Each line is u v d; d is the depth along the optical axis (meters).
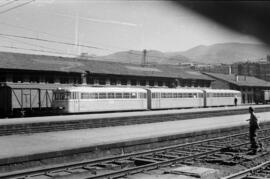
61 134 18.67
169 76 52.06
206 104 48.06
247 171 10.41
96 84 42.44
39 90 32.25
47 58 41.84
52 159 11.99
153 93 40.03
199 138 18.89
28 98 31.39
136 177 10.27
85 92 32.31
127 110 36.81
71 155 12.60
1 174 9.75
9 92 30.36
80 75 40.62
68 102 31.03
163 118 28.58
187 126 22.83
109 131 20.09
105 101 34.16
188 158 13.16
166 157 13.71
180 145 16.12
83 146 13.03
